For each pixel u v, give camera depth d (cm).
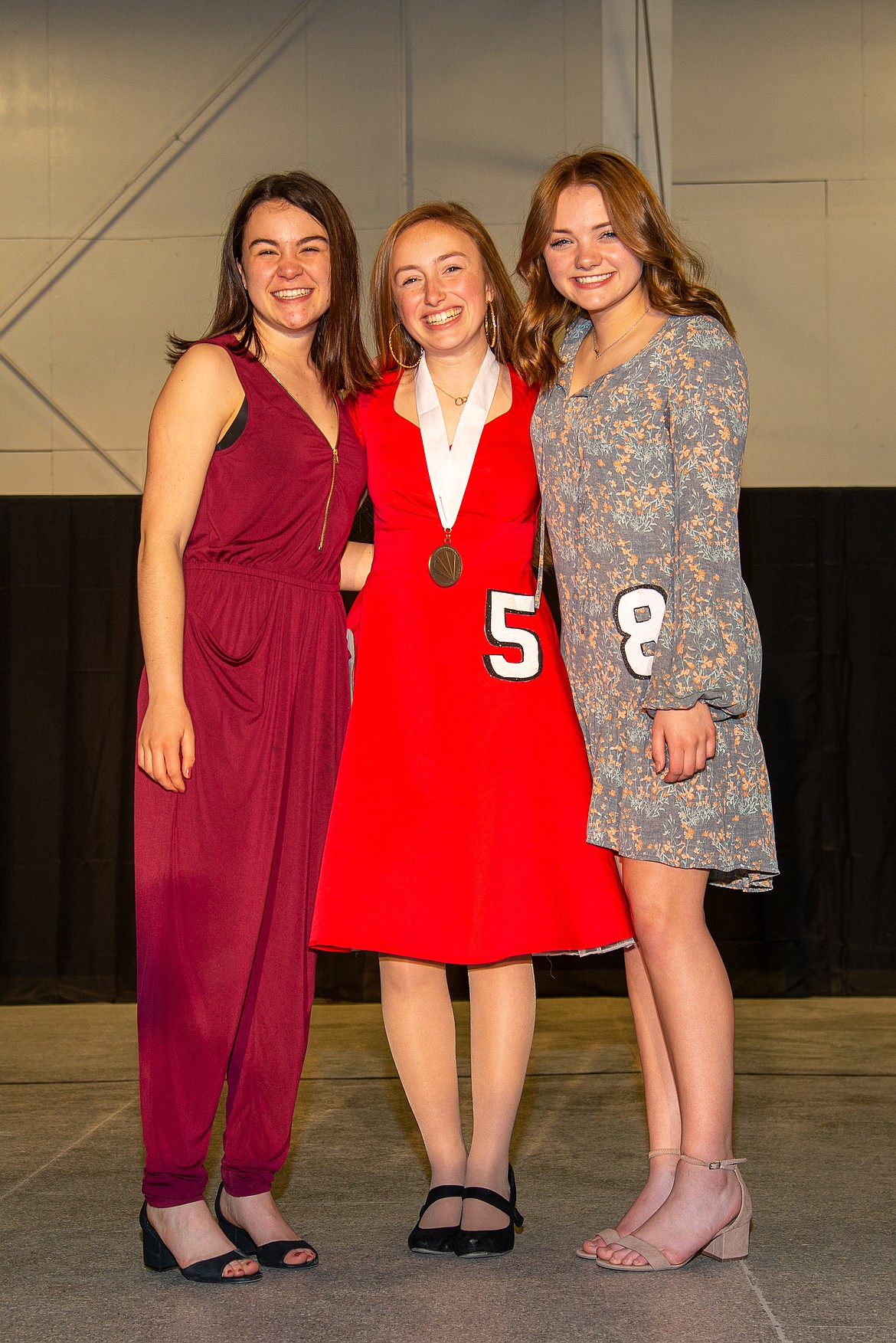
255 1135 193
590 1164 244
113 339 534
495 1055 201
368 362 212
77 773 508
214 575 194
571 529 193
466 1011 463
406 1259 188
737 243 524
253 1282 178
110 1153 259
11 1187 233
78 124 534
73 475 533
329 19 528
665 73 521
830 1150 252
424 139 523
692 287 191
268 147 529
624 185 187
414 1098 205
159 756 186
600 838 187
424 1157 253
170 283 532
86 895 505
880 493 509
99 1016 468
